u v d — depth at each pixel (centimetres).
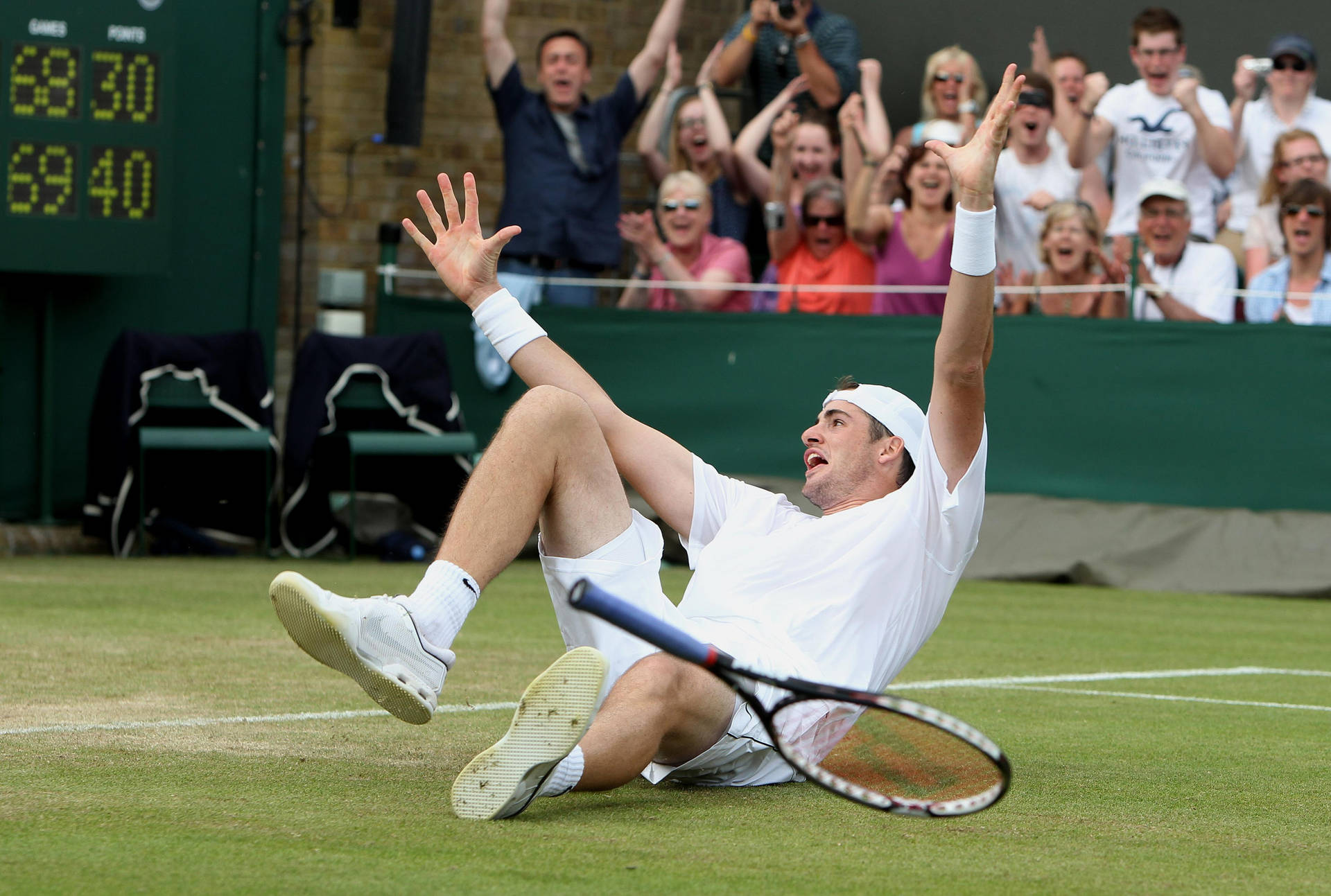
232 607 2155
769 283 3275
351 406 3123
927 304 3080
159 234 3238
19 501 3316
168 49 3228
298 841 796
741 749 956
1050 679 1673
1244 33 3253
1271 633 2206
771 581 975
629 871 750
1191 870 799
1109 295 2939
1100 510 2869
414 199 3659
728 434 3166
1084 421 2908
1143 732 1310
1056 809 959
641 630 749
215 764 1021
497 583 2723
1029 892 738
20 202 3122
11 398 3300
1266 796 1027
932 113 3262
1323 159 2916
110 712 1252
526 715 835
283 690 1391
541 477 917
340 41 3572
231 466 3206
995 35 3469
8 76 3106
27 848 775
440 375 3161
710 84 3462
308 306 3603
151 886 706
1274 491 2788
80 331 3375
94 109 3172
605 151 3406
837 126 3447
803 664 945
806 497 1049
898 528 987
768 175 3438
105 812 864
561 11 3744
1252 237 2980
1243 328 2795
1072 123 3095
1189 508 2838
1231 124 3114
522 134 3372
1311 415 2758
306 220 3597
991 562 2873
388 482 3259
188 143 3488
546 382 1039
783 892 723
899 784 865
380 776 987
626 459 1036
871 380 3039
